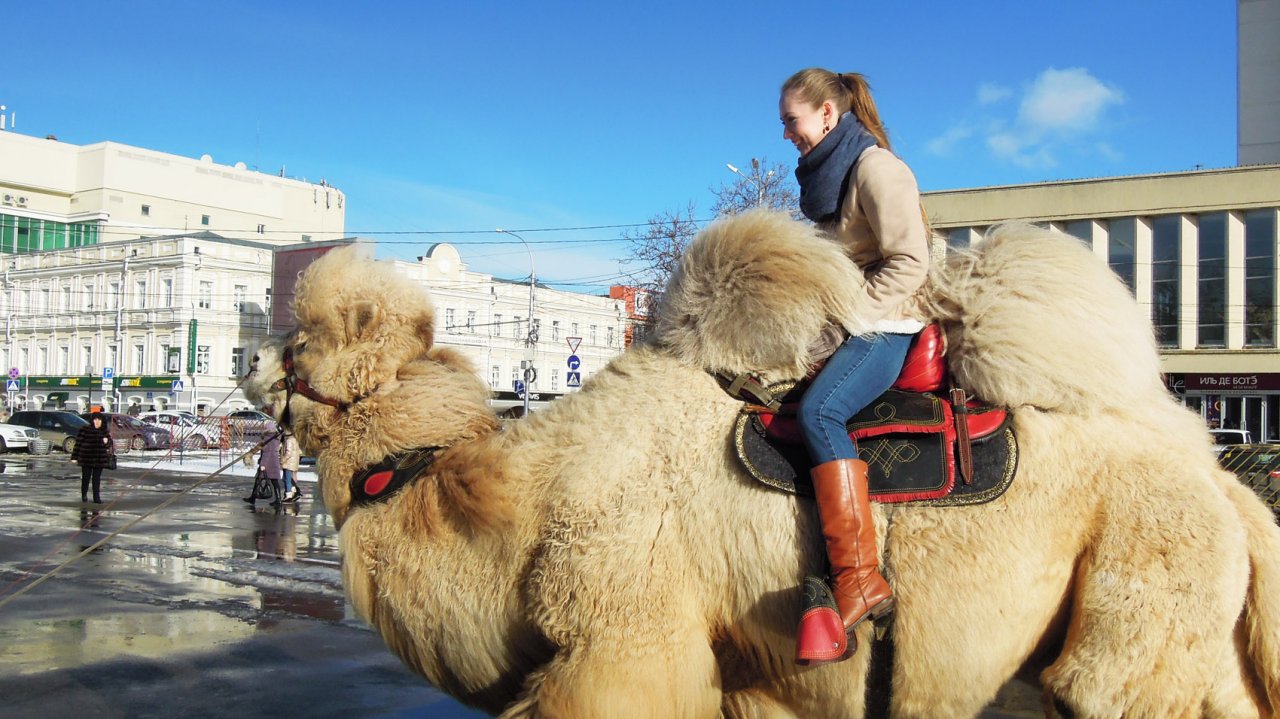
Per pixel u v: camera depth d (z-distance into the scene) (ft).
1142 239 109.50
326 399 11.52
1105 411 10.15
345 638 25.41
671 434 10.36
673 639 9.78
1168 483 9.61
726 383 10.55
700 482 10.08
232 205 275.18
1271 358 104.37
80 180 261.03
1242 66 136.46
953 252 11.15
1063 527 9.71
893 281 10.35
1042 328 10.02
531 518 10.43
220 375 186.29
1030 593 9.61
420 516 10.75
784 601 9.79
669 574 9.95
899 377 10.53
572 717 9.56
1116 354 10.09
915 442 9.98
